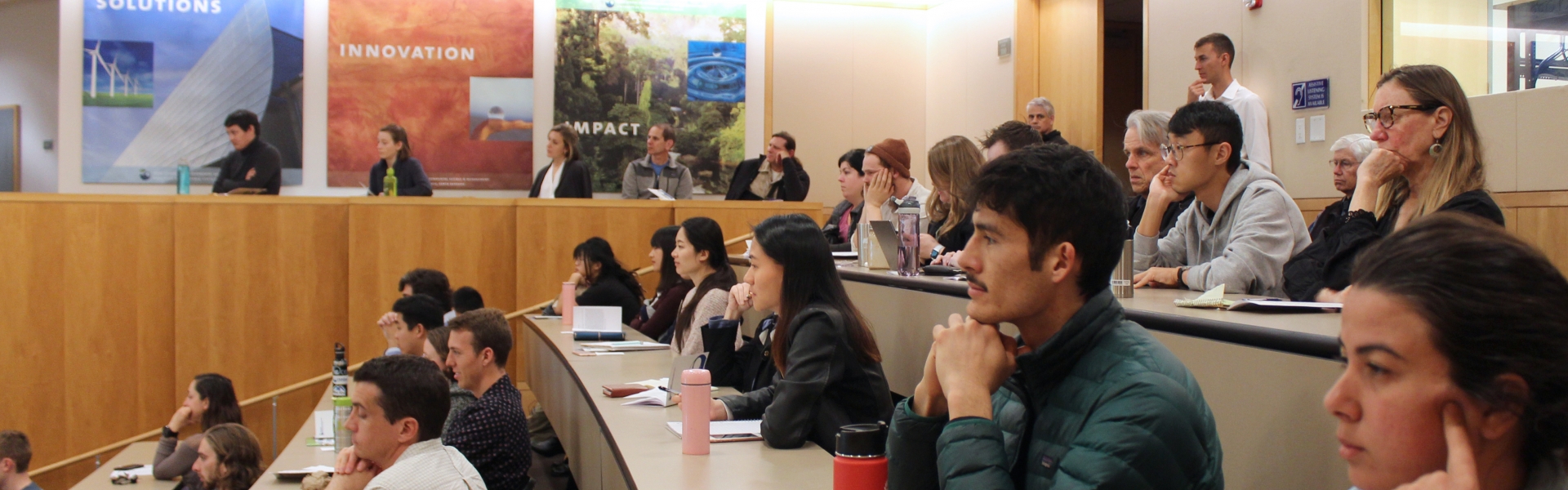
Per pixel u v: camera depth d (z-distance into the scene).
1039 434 1.09
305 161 8.12
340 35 8.12
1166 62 6.10
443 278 5.07
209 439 3.67
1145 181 2.62
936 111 9.21
